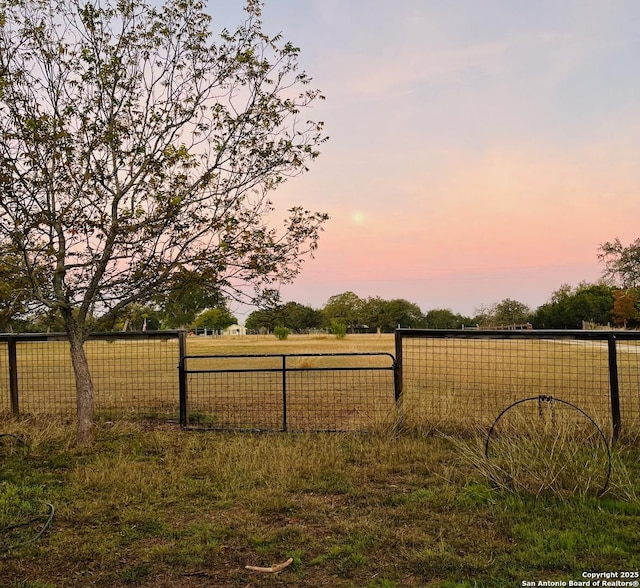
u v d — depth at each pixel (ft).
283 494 18.11
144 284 25.23
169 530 15.52
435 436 25.58
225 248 23.76
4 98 22.13
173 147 23.22
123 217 23.75
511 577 12.54
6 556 14.10
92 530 15.69
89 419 25.46
